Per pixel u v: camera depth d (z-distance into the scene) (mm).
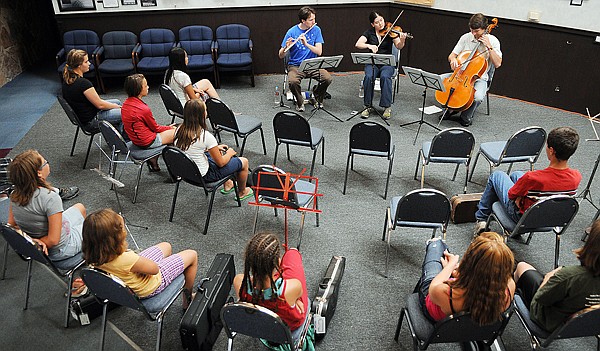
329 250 3471
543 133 3729
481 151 4086
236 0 6773
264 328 2105
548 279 2242
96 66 6344
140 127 3984
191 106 3449
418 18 6852
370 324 2826
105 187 4324
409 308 2428
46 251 2623
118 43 6605
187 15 6785
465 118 5477
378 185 4316
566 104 5914
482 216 3520
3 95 6691
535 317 2258
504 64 6258
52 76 7566
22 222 2650
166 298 2506
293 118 4066
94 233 2209
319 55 5902
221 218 3857
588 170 4527
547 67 5895
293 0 6867
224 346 2680
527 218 2836
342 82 7000
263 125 5547
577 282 2053
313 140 4289
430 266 2551
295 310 2197
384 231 3535
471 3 6234
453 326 2076
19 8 7895
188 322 2457
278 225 3758
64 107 4348
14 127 5582
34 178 2584
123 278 2340
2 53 7172
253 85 6785
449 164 4680
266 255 2006
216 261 2889
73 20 6609
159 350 2529
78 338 2750
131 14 6672
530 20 5820
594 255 1994
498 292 1935
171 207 3986
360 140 3961
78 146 5105
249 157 4805
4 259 3250
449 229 3695
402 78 7184
